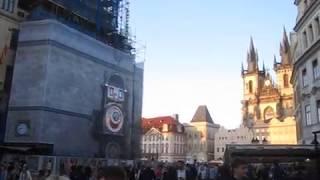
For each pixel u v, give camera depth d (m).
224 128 140.00
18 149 34.41
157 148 137.88
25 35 39.59
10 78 39.28
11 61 39.66
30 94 37.81
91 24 48.31
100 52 44.72
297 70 43.69
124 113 46.94
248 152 24.52
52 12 43.81
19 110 37.91
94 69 43.56
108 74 45.50
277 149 24.56
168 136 136.88
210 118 152.12
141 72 51.50
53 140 37.59
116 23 50.81
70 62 40.47
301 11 41.56
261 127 126.44
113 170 4.41
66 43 40.22
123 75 47.94
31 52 38.88
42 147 36.38
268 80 133.88
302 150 24.42
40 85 37.56
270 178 27.25
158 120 143.12
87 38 43.16
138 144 48.66
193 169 28.23
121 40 51.75
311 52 37.75
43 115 36.88
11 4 40.38
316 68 37.12
